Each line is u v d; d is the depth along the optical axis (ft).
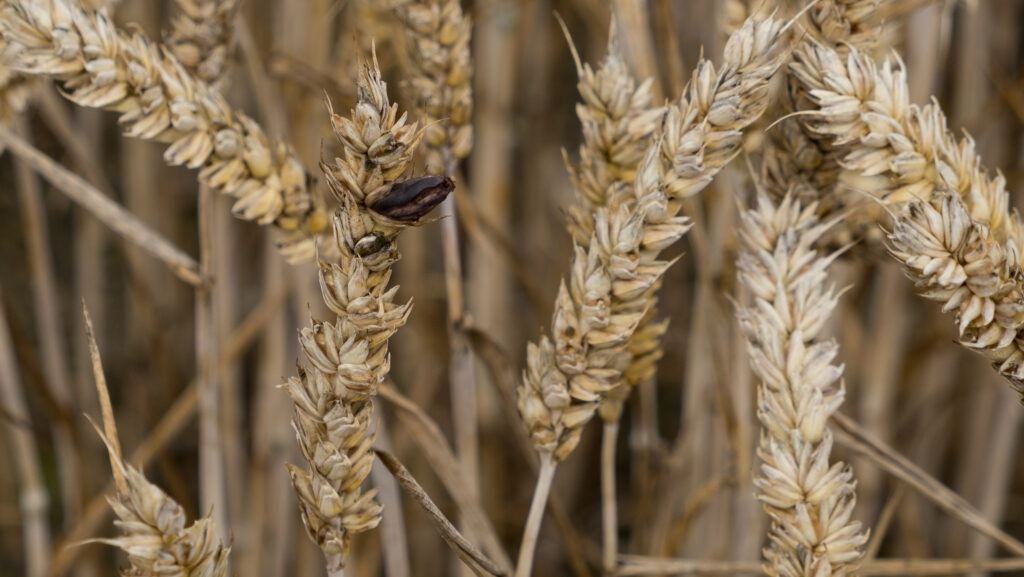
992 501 2.39
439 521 1.39
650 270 1.37
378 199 1.27
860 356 2.25
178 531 1.30
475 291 2.50
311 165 1.95
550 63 2.97
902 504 2.34
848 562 1.37
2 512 2.88
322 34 2.04
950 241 1.32
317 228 1.51
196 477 2.97
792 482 1.37
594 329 1.39
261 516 2.30
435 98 1.56
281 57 1.81
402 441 2.67
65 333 3.26
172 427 2.09
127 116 1.45
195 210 3.28
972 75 2.33
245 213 1.49
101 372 1.34
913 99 1.77
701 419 2.00
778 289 1.40
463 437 1.67
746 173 1.56
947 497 1.58
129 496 1.30
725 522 1.94
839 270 1.99
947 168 1.36
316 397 1.32
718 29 1.69
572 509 2.97
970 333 1.35
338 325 1.30
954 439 3.00
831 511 1.36
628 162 1.45
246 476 2.77
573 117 3.19
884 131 1.36
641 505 2.23
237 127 1.48
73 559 2.16
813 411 1.37
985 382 2.51
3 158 3.38
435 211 1.73
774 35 1.34
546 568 2.87
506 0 2.29
